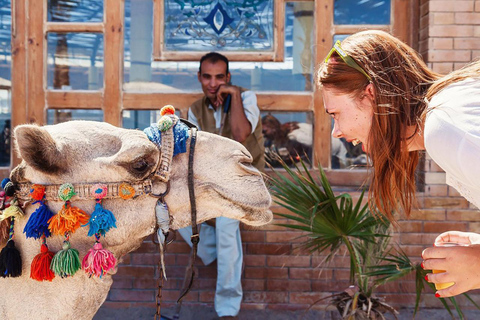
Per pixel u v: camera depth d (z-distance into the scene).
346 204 2.95
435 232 4.11
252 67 4.40
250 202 1.89
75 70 4.44
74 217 1.65
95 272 1.66
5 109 4.45
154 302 4.27
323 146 4.39
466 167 1.36
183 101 4.39
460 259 1.56
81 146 1.74
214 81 4.05
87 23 4.38
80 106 4.41
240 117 3.91
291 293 4.25
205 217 1.90
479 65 1.59
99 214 1.67
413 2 4.32
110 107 4.39
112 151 1.76
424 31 4.18
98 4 4.40
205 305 4.25
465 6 4.05
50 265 1.68
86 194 1.70
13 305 1.74
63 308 1.74
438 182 4.12
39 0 4.38
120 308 4.26
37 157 1.64
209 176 1.88
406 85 1.71
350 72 1.75
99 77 4.44
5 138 4.44
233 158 1.92
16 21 4.39
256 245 4.25
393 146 1.73
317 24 4.34
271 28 4.38
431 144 1.46
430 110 1.51
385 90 1.70
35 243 1.75
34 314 1.73
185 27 4.39
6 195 1.74
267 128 4.44
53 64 4.43
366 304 3.15
